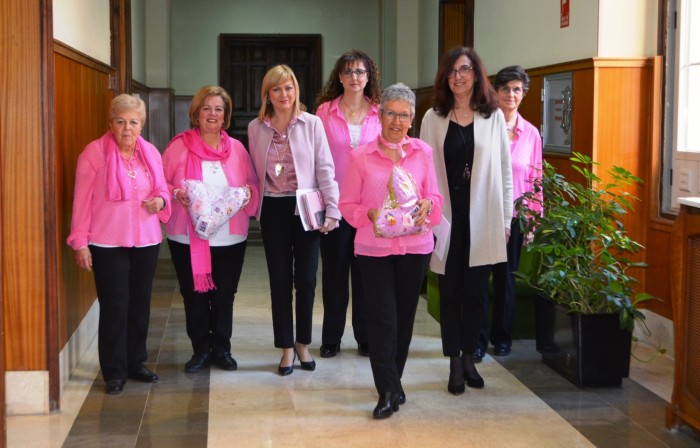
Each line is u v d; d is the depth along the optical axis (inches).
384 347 147.4
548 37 235.3
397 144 145.9
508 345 191.9
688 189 190.4
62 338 166.7
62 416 151.4
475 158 158.6
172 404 158.2
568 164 218.1
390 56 452.8
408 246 144.9
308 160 172.7
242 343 203.5
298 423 148.0
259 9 487.5
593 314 165.9
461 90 158.2
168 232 176.9
